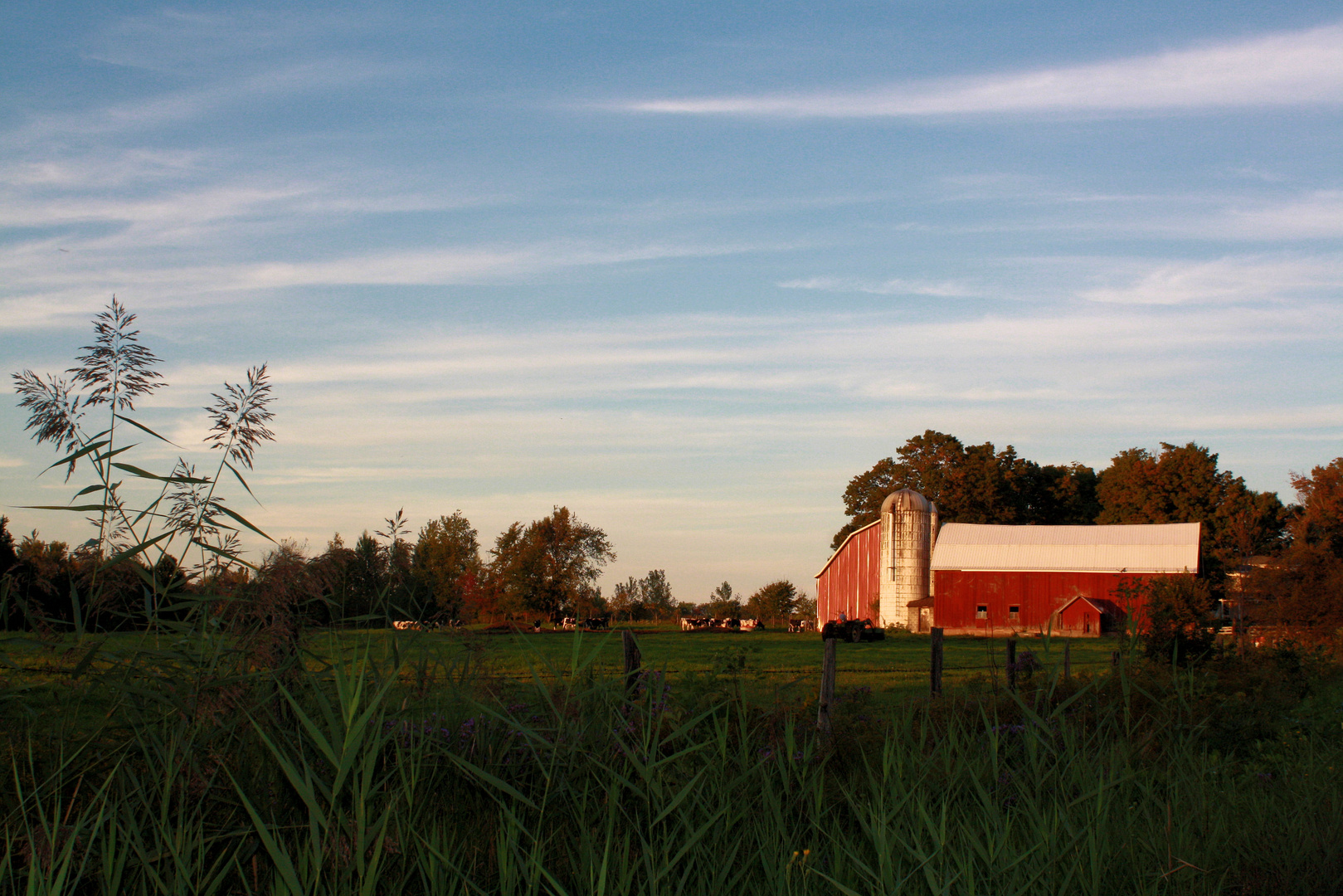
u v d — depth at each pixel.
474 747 5.00
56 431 4.73
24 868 3.76
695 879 4.36
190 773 4.18
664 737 5.57
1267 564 34.16
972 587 57.91
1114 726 6.42
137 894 3.79
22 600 4.50
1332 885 4.84
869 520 84.69
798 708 7.02
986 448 86.94
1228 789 6.37
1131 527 59.03
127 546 4.77
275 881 3.67
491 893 3.97
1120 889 4.52
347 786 4.35
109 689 4.50
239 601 4.70
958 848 4.62
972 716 7.30
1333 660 20.03
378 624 5.34
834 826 5.04
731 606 80.75
